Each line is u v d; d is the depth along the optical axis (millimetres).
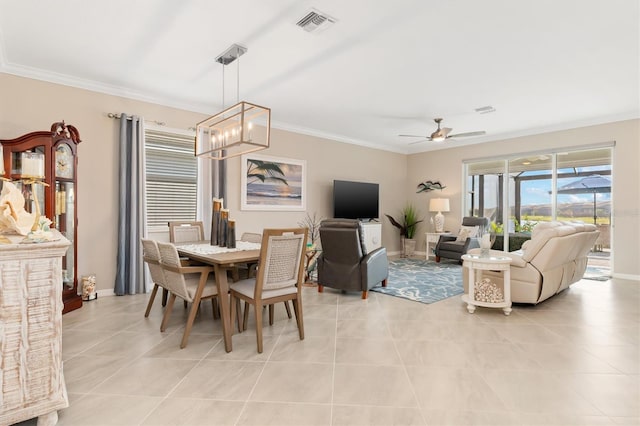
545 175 6023
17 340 1530
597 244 5668
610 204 5367
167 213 4516
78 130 3801
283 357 2359
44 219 1729
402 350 2482
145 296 3969
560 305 3680
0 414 1473
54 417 1600
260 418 1663
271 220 5648
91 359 2299
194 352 2432
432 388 1949
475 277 3744
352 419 1659
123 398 1826
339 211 6406
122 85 3998
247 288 2674
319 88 4066
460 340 2676
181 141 4641
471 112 5020
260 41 2930
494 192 6734
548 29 2707
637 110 4898
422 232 7828
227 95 4332
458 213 7199
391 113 5082
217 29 2736
